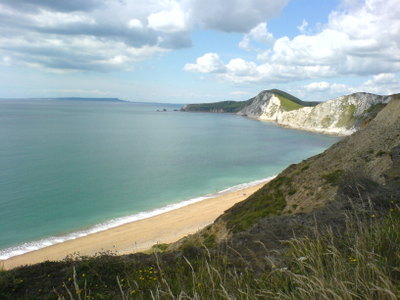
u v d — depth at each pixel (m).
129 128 177.88
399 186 13.89
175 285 6.97
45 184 58.72
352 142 33.78
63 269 9.59
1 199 49.47
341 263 4.61
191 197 55.47
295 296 4.23
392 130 30.77
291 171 34.00
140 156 93.00
